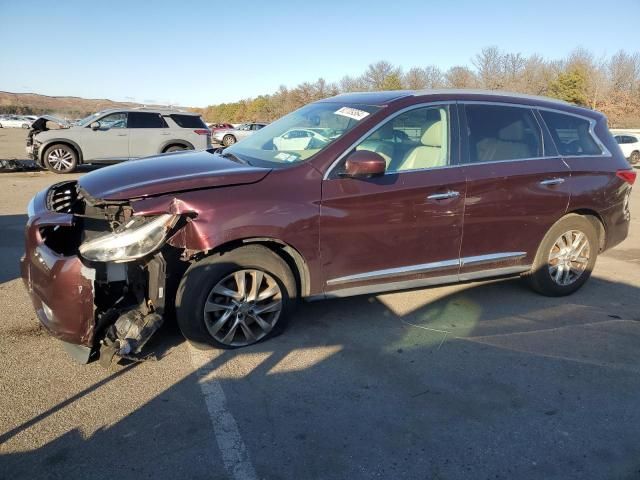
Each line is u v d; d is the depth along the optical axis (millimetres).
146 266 3502
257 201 3531
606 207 4961
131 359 3467
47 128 14086
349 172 3682
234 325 3707
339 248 3844
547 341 4082
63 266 3236
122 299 3559
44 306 3424
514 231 4520
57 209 3826
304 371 3521
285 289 3797
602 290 5293
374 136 3984
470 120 4379
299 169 3744
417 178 4027
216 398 3182
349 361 3674
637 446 2869
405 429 2951
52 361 3553
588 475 2639
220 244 3412
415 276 4207
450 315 4516
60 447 2711
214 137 33344
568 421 3070
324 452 2740
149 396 3184
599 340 4125
